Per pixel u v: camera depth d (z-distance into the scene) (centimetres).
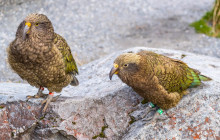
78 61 1684
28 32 727
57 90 839
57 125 823
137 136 798
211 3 3111
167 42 2209
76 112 843
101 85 989
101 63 1147
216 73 959
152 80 762
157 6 3061
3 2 2197
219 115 792
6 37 1922
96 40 2220
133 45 2172
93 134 856
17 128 832
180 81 805
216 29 2422
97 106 869
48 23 754
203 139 768
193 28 2464
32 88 1013
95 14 2727
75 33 2292
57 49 770
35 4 2417
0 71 1653
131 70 754
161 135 793
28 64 758
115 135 852
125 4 3058
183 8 2992
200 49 2106
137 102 880
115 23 2598
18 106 839
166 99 793
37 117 828
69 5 2769
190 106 820
